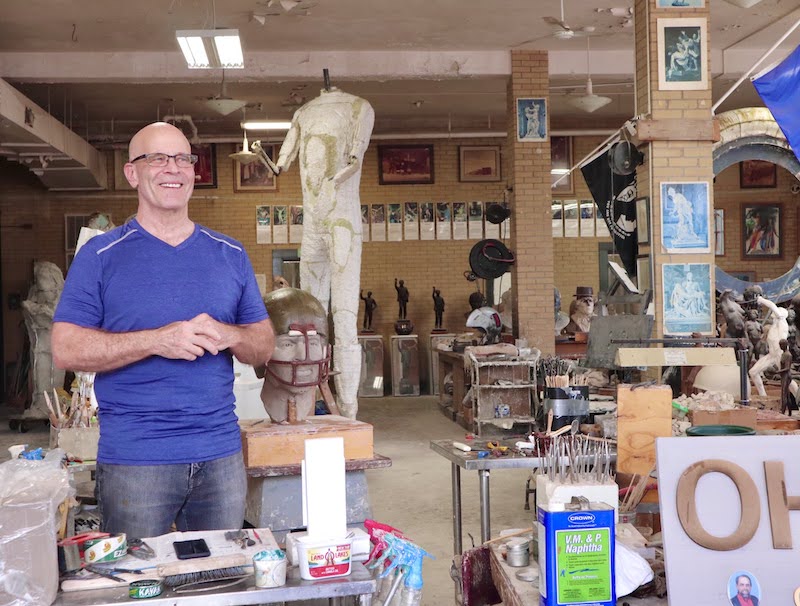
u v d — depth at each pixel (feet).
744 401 16.57
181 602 6.48
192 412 8.46
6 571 6.24
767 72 24.91
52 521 6.49
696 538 7.39
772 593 7.29
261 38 36.19
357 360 25.91
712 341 16.44
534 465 13.06
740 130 33.96
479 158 55.42
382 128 54.34
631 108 51.88
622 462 12.13
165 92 44.73
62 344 8.20
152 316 8.55
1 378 53.78
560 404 14.08
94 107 47.65
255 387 16.61
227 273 8.94
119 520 8.34
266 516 11.19
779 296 34.78
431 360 52.21
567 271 55.52
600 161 31.78
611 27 35.88
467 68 38.91
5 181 53.62
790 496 7.52
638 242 26.81
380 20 34.22
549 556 7.14
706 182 25.63
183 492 8.52
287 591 6.67
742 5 26.48
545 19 32.32
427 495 23.52
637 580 7.46
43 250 53.93
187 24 33.99
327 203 25.75
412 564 7.66
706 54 25.68
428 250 55.42
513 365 33.94
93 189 53.83
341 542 6.98
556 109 51.62
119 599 6.49
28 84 42.65
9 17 32.65
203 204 54.75
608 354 21.54
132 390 8.37
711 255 25.63
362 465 11.34
